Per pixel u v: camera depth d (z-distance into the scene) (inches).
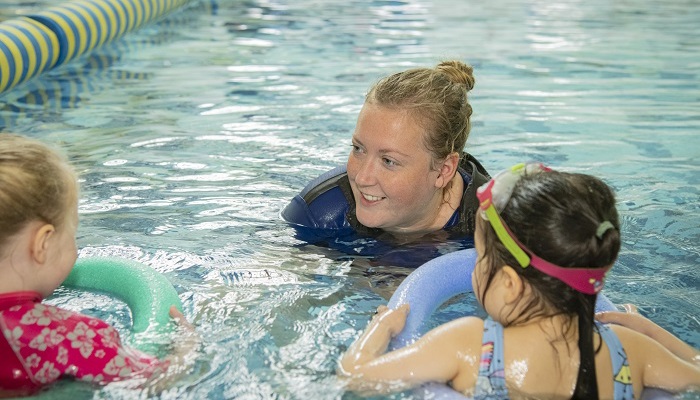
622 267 109.7
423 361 77.2
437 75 113.1
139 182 140.9
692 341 91.1
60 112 187.8
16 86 211.2
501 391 74.6
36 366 76.8
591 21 330.6
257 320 91.7
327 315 93.7
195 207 129.6
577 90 217.0
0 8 288.7
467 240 118.5
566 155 160.9
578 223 74.2
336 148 161.9
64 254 81.4
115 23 274.4
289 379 79.4
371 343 82.7
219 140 166.9
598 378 75.3
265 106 194.2
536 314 76.5
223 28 301.6
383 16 333.7
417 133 107.0
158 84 216.4
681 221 126.2
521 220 75.5
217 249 113.1
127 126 176.6
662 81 228.1
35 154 79.2
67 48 235.1
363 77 225.3
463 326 79.2
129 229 119.8
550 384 74.5
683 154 162.7
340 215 120.9
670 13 352.5
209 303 95.8
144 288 93.7
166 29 299.1
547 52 267.6
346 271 107.3
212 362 82.0
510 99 206.4
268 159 154.8
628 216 128.3
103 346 78.8
